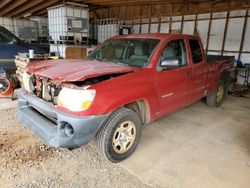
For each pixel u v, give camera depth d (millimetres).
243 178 2572
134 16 10836
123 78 2639
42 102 2709
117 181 2457
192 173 2641
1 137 3303
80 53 7688
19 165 2660
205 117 4574
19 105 3217
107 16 12000
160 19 9922
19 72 5453
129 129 2836
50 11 8125
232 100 5988
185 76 3611
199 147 3279
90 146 3158
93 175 2545
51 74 2611
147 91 2898
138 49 3357
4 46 6527
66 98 2346
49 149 3041
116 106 2537
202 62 4121
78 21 7805
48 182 2393
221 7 8125
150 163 2822
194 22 8961
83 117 2301
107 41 3965
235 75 6441
